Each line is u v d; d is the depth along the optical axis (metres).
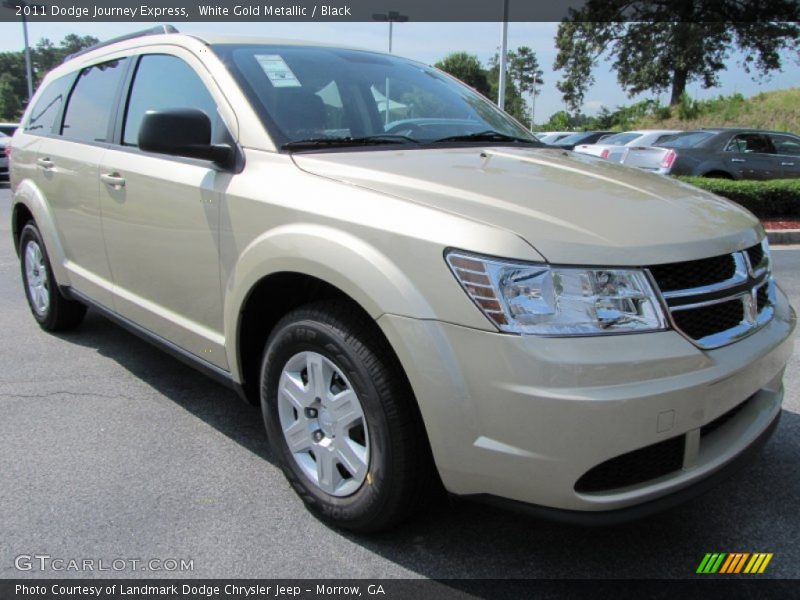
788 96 27.98
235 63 3.01
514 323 1.92
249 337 2.77
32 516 2.56
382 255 2.13
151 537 2.45
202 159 2.70
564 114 46.12
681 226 2.18
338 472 2.46
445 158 2.75
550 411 1.88
